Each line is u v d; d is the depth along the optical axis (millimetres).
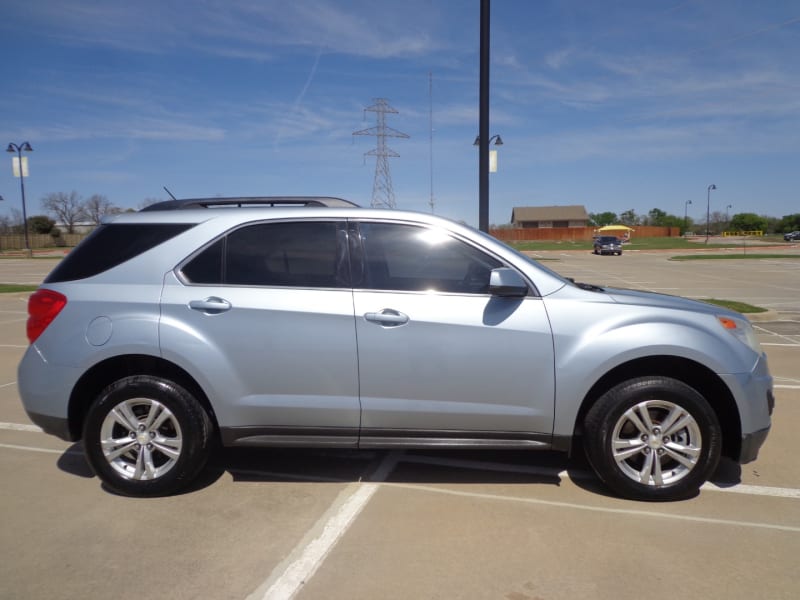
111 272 4117
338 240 4102
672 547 3404
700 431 3857
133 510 3889
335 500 4027
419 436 4008
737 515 3789
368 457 4832
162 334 3941
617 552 3352
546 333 3893
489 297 3973
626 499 4008
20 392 4141
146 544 3457
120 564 3250
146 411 4094
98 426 4016
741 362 3904
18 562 3275
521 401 3934
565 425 3934
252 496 4098
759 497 4059
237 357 3965
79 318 4031
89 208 70875
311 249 4094
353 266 4051
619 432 3926
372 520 3734
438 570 3178
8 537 3545
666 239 84000
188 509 3900
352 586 3037
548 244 69438
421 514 3812
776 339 10406
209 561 3273
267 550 3385
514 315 3920
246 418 4008
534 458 4785
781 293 18047
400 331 3912
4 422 5785
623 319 3914
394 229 4117
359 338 3928
